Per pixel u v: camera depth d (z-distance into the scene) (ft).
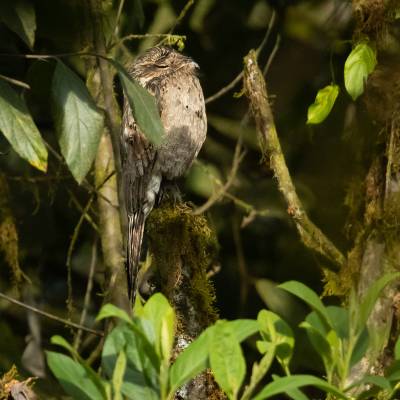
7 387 21.04
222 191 35.86
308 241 27.84
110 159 34.68
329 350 14.56
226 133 41.01
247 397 13.75
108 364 14.17
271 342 14.66
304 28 40.16
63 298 41.81
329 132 38.37
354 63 26.55
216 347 13.55
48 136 38.60
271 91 40.14
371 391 15.21
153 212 26.55
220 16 39.83
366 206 26.11
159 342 13.93
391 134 26.00
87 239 41.81
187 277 25.58
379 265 25.03
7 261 36.76
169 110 35.96
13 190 38.55
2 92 21.15
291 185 28.22
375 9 28.07
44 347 40.81
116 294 32.78
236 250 40.91
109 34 33.50
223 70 40.78
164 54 37.06
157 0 38.52
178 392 23.40
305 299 14.43
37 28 32.91
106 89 29.60
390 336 22.82
